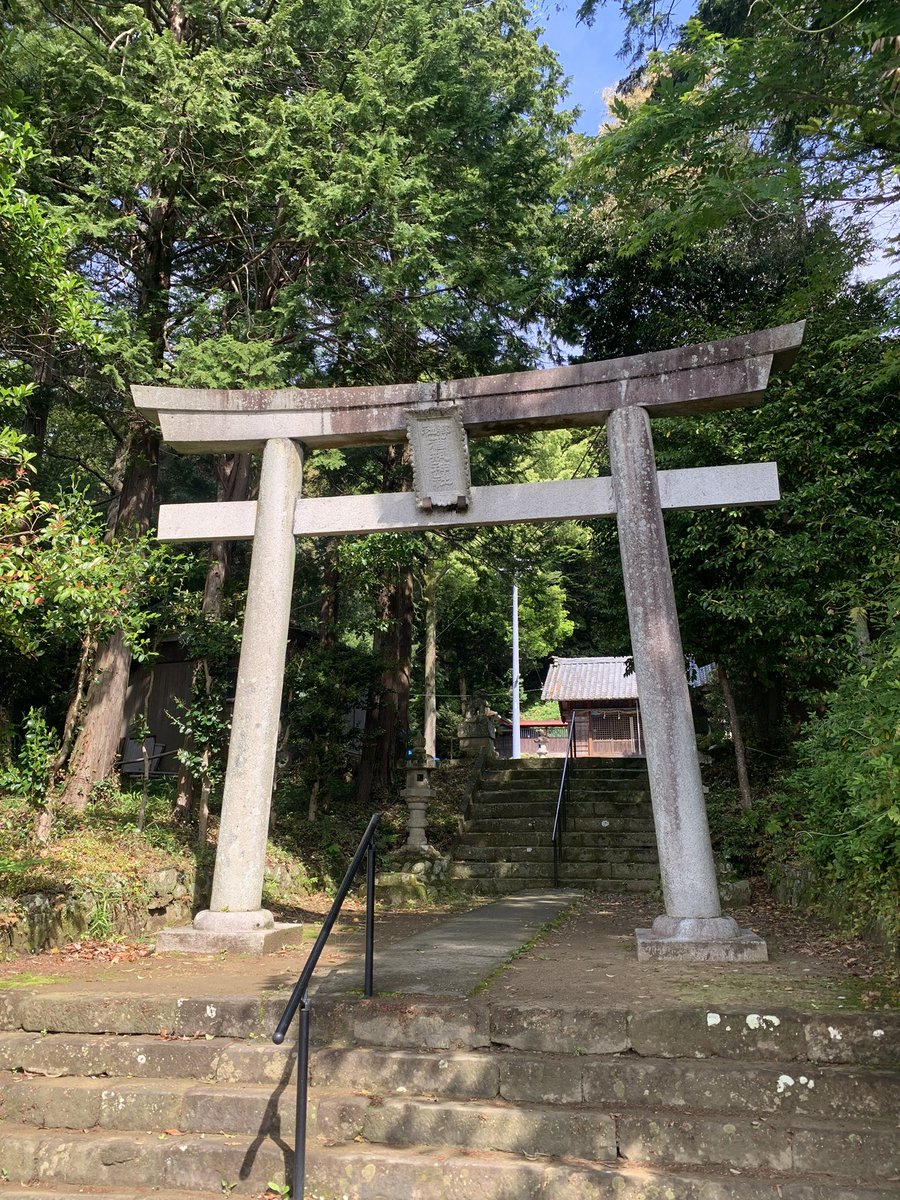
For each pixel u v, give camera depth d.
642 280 13.03
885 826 4.19
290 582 6.80
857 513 8.99
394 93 9.52
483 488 6.63
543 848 11.48
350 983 4.68
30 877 6.64
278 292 9.59
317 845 11.87
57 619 6.36
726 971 4.84
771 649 9.90
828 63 6.54
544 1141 3.44
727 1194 3.09
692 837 5.51
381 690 13.69
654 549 6.05
